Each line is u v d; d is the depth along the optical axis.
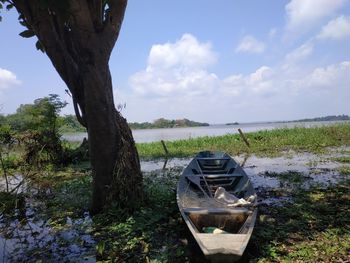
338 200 7.83
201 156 11.40
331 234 5.82
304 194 8.50
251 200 6.54
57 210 8.06
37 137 14.50
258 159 15.92
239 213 5.81
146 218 6.82
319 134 22.78
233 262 4.43
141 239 5.92
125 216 6.99
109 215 6.98
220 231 5.34
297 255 5.08
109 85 7.03
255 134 24.77
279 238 5.76
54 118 15.41
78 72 7.15
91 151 7.04
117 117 7.38
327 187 9.15
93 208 7.41
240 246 4.56
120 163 7.22
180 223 6.59
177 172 12.77
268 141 21.94
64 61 7.23
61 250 5.80
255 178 11.10
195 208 6.10
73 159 16.08
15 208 8.34
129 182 7.35
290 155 16.66
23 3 6.88
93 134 6.83
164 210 7.25
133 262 5.19
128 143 7.43
